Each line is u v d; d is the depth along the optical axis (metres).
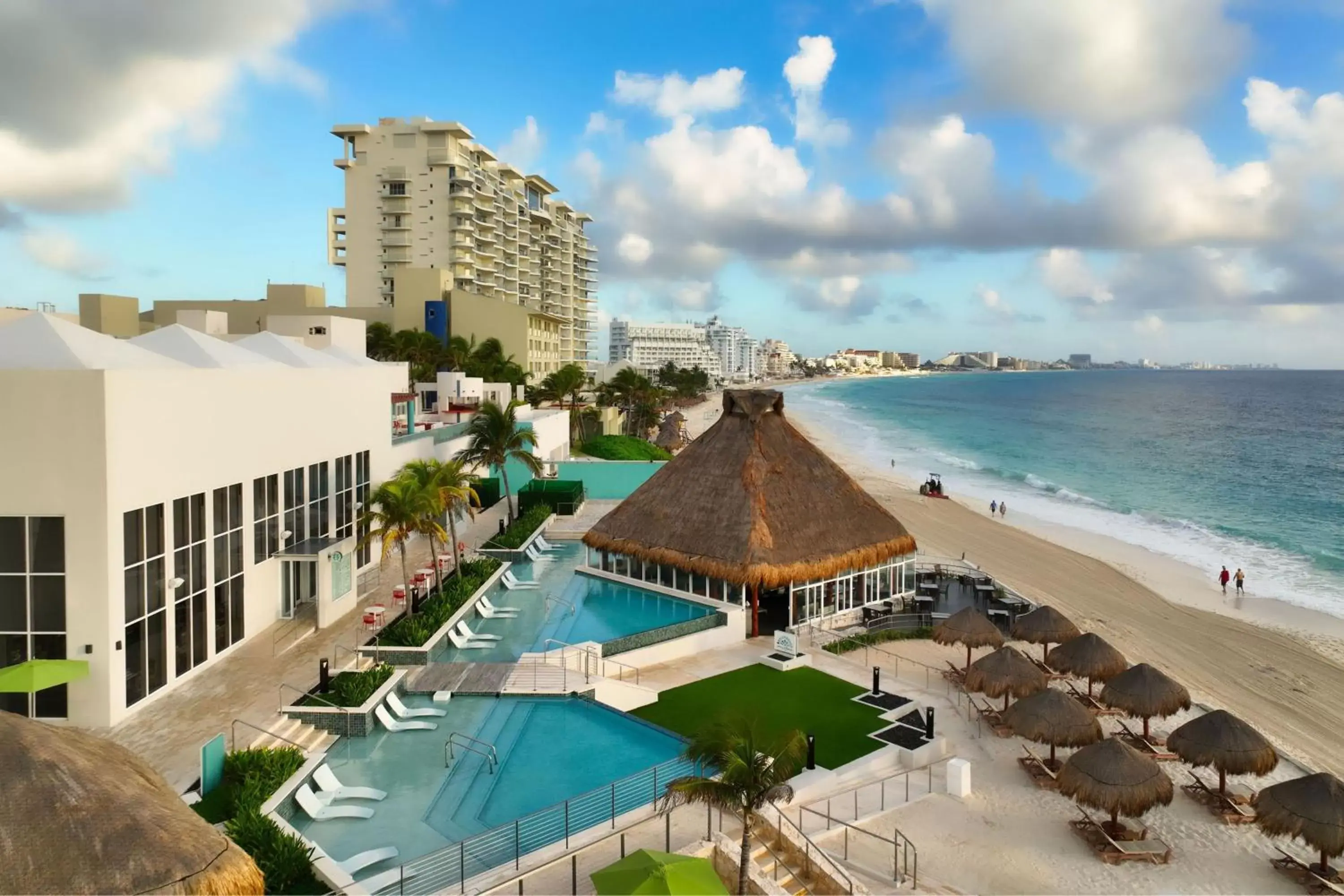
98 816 7.97
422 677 24.11
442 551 39.12
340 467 32.72
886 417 177.12
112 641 19.30
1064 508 69.25
